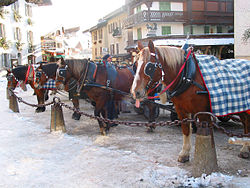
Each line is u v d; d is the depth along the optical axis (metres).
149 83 3.89
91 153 5.15
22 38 35.59
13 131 7.09
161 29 25.75
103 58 8.21
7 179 3.99
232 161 4.48
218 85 3.91
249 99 4.07
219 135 6.34
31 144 5.84
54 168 4.42
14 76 10.16
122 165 4.46
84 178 3.99
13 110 10.35
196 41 18.97
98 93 6.40
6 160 4.81
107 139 6.22
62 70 6.43
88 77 6.38
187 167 4.30
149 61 3.84
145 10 24.59
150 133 6.78
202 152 3.71
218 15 26.78
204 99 3.94
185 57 4.09
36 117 9.31
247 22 13.58
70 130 7.29
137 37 27.89
